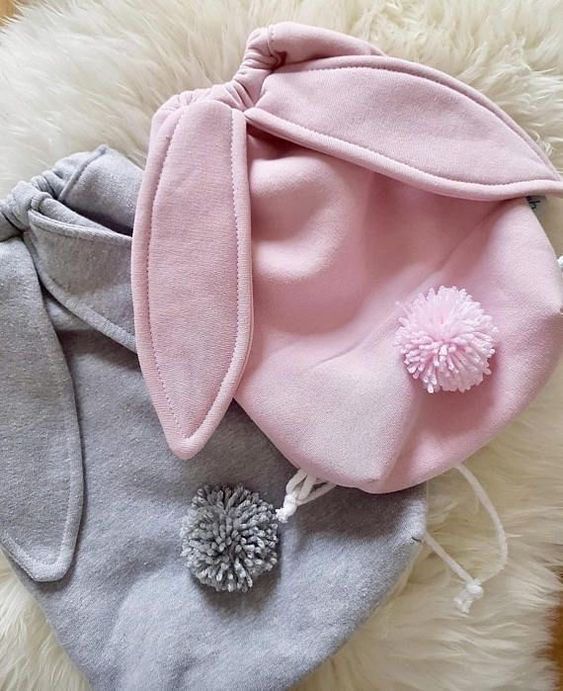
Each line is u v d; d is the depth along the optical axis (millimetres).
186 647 686
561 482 751
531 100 730
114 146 759
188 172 649
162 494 717
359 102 662
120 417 714
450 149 659
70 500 703
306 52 677
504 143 665
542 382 653
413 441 674
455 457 670
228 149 655
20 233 708
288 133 660
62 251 687
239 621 693
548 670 780
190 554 688
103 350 719
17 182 766
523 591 747
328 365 660
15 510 699
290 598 689
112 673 693
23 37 785
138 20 754
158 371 654
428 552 739
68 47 764
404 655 732
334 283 670
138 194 676
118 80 753
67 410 706
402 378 655
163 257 651
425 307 646
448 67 733
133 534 710
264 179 665
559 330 642
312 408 651
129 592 709
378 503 686
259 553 682
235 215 648
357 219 680
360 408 650
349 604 669
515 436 742
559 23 729
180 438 651
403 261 696
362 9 738
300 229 672
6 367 694
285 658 671
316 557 692
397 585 725
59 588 704
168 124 658
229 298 647
